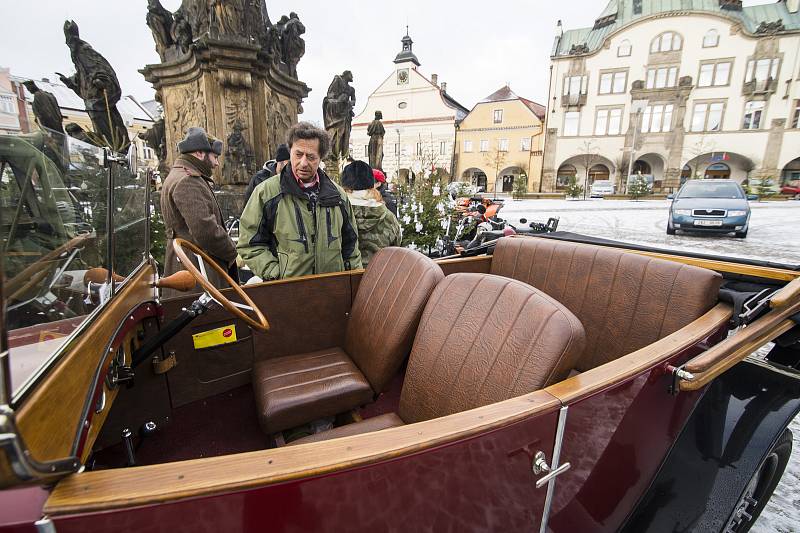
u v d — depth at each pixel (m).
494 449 0.88
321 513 0.73
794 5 29.14
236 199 6.76
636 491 1.35
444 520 0.87
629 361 1.15
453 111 37.84
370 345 1.91
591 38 33.31
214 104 6.61
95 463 1.44
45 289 0.84
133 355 1.42
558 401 0.94
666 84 31.44
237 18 6.29
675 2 30.69
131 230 1.57
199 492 0.63
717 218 9.00
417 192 5.08
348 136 9.71
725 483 1.36
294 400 1.65
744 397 1.57
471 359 1.37
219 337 1.94
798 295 1.58
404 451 0.76
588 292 2.09
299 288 2.13
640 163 34.44
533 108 38.66
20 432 0.56
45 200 0.89
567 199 28.44
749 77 29.48
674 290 1.72
